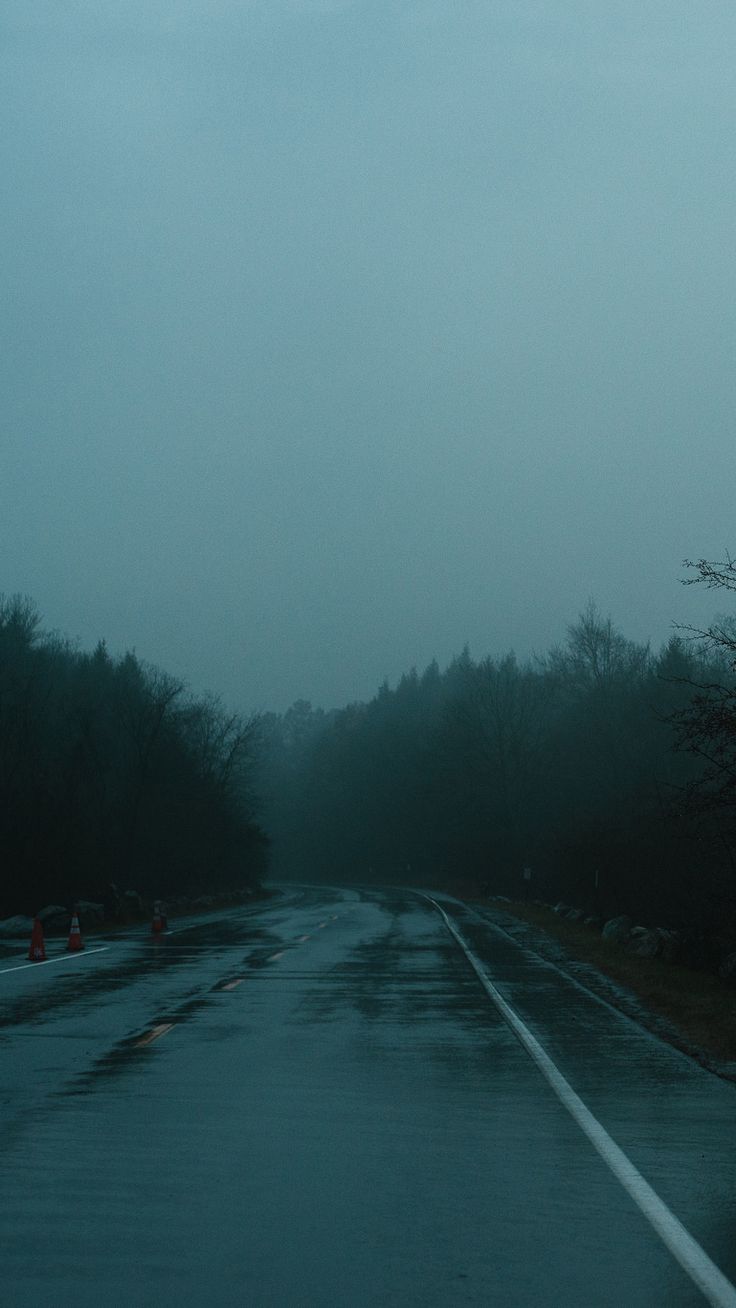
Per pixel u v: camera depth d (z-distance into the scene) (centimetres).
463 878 9388
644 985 2100
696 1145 907
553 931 3709
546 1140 922
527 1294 596
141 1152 875
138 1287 602
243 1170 827
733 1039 1445
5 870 3984
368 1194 771
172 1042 1393
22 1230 694
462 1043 1402
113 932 3647
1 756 5056
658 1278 620
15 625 7256
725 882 2325
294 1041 1405
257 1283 609
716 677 5988
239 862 8194
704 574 1752
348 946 2919
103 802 5656
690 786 1994
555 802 7712
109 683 8206
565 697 8881
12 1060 1266
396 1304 582
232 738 9256
